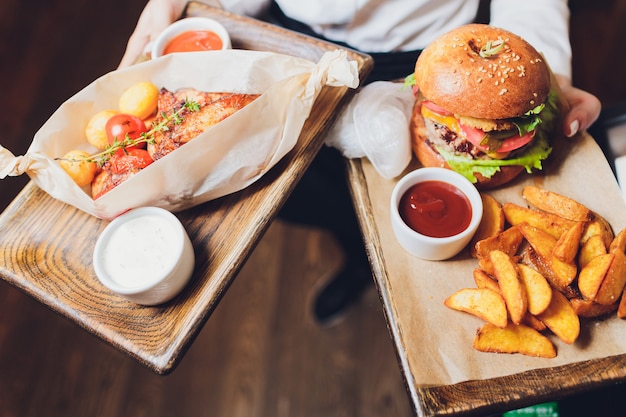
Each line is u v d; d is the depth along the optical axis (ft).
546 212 1.95
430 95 1.92
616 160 2.05
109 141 1.91
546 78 1.91
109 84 1.99
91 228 1.90
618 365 1.72
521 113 1.87
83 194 1.79
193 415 2.92
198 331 1.74
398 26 2.23
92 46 3.74
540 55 1.96
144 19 2.33
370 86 2.11
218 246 1.85
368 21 2.23
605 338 1.77
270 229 3.36
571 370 1.72
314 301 3.16
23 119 3.43
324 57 1.89
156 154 1.86
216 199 1.93
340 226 2.74
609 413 1.93
